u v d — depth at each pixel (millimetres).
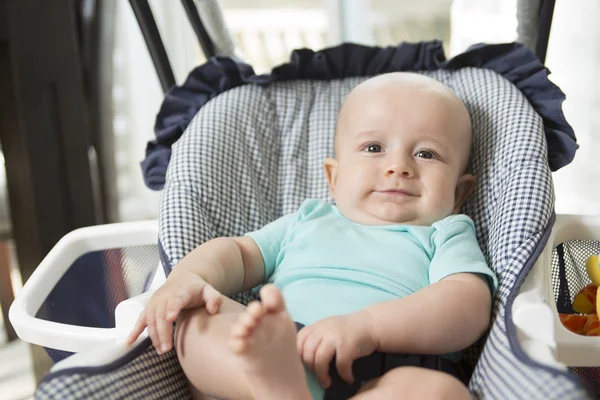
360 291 860
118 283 1178
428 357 788
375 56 1149
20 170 1420
